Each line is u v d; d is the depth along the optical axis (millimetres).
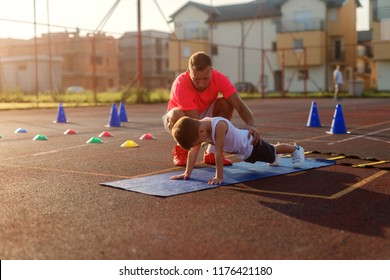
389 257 3012
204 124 5008
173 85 5973
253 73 48344
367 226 3600
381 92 39531
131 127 12141
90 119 14961
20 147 8297
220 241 3287
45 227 3609
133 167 6230
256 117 15023
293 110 18734
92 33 23797
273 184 5047
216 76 5875
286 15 46250
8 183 5215
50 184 5156
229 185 5004
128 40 63625
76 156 7215
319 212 3984
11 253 3104
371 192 4676
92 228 3578
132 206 4191
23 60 50656
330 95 33719
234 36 49094
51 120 14562
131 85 26594
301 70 45594
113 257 3033
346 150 7676
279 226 3607
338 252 3090
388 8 28594
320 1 44656
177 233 3457
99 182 5254
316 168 5910
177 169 6078
